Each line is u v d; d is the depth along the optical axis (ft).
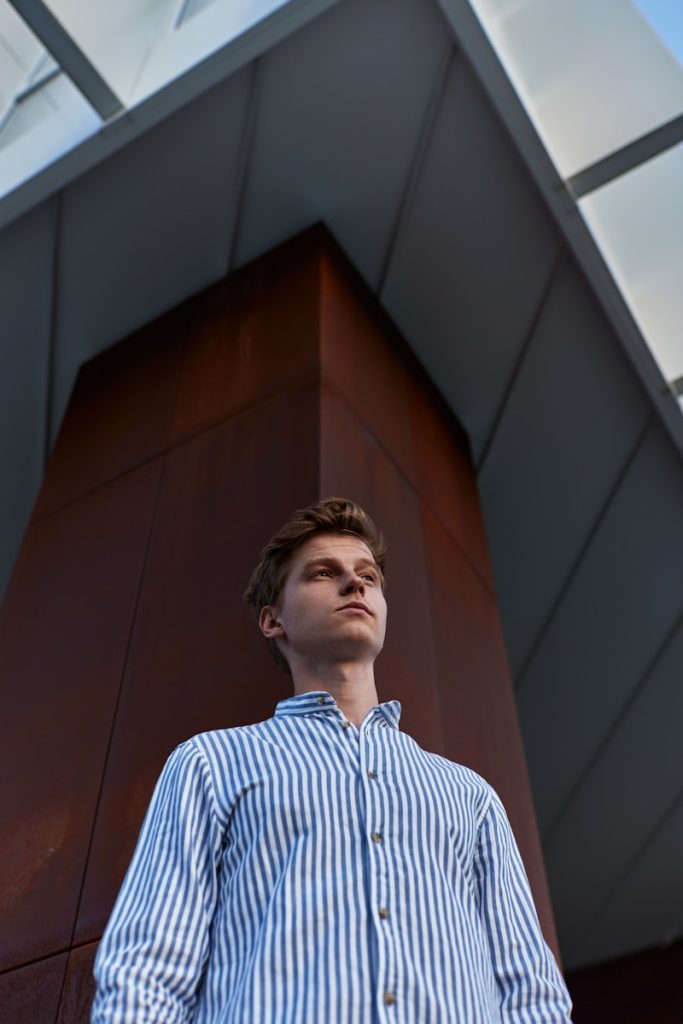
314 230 25.09
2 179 24.34
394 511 20.04
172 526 19.13
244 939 5.42
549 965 6.05
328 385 20.20
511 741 19.36
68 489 22.75
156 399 23.39
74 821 14.89
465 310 26.43
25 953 13.35
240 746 6.39
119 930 5.46
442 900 5.61
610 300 24.64
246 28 21.81
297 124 23.81
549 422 27.89
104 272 26.04
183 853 5.80
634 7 23.66
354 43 22.56
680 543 29.48
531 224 24.79
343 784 6.05
